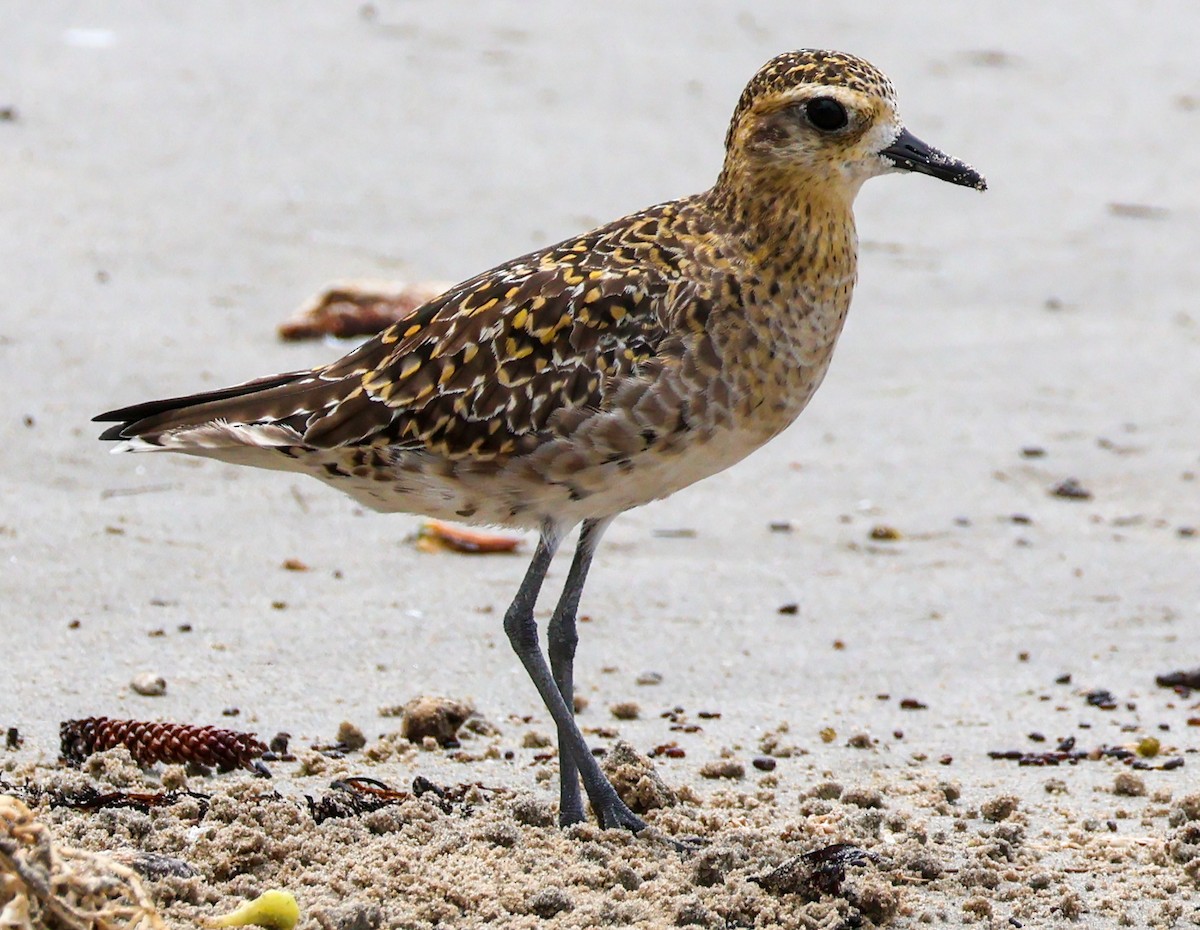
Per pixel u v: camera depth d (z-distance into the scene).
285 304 17.77
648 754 11.09
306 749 10.80
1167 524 15.30
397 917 8.25
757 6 29.14
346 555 13.88
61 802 9.40
